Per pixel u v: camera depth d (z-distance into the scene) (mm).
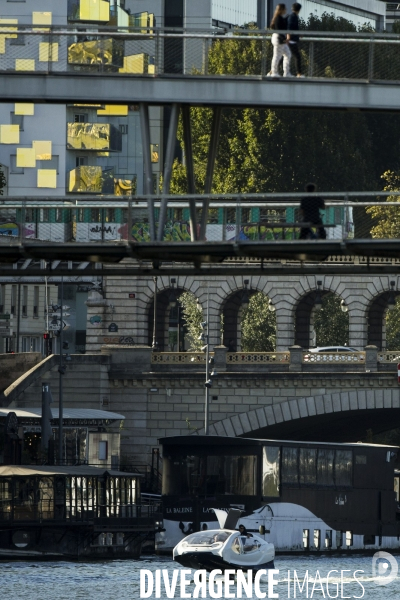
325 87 129375
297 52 129625
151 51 130625
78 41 130875
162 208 125812
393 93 129625
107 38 130375
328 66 131250
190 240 133000
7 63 131875
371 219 135375
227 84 129125
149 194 128125
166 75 129125
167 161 128500
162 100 129000
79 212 130375
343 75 131250
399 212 135250
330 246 123125
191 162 130750
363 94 129625
